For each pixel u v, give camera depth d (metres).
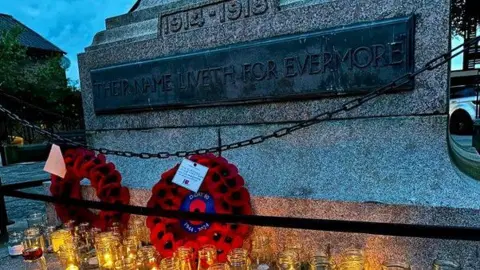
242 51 2.94
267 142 2.88
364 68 2.48
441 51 2.28
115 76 3.73
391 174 2.33
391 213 2.13
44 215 3.70
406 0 2.35
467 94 11.10
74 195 3.46
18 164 11.38
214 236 2.46
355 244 2.25
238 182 2.54
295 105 2.78
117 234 2.79
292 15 2.75
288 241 2.47
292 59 2.73
